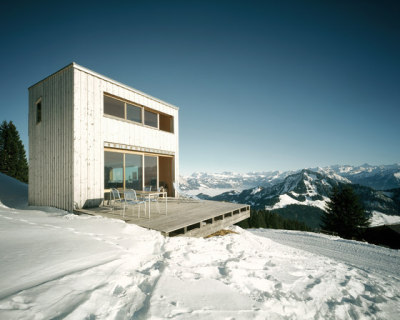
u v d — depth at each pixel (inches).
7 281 60.0
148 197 204.4
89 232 120.7
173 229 152.0
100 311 54.4
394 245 877.2
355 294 97.8
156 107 336.5
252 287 82.9
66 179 233.0
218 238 162.1
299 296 83.9
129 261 88.1
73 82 229.5
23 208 273.3
